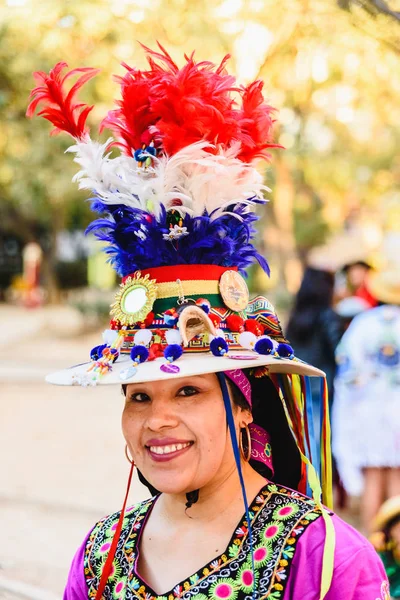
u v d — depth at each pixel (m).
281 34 4.50
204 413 1.75
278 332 1.94
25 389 11.66
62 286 27.70
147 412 1.79
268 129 1.92
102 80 6.29
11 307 24.73
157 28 5.45
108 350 1.80
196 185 1.78
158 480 1.76
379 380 5.19
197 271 1.80
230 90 1.85
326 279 5.61
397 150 17.75
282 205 18.03
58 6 6.00
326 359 5.54
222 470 1.81
